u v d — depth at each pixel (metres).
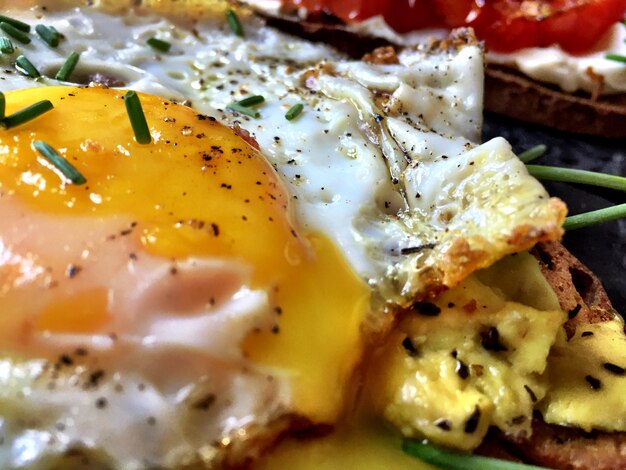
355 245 0.07
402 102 0.09
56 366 0.06
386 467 0.07
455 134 0.09
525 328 0.07
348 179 0.08
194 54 0.11
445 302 0.07
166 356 0.06
